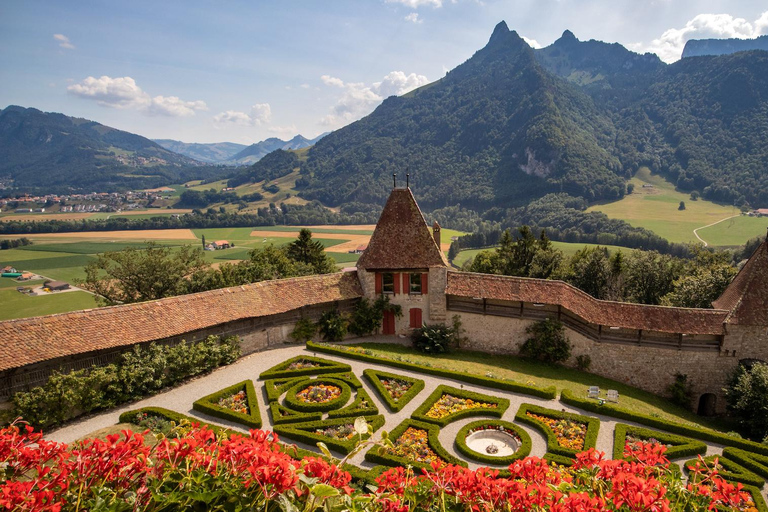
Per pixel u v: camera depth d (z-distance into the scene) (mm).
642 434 27234
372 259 43438
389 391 32094
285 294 40562
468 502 7559
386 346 41656
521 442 26266
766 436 27812
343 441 25219
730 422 35156
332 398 30734
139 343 31375
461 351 42375
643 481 7137
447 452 24562
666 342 36844
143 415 27641
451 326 43250
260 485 6516
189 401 30312
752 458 25094
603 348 38125
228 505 6688
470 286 42406
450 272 44094
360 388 31922
